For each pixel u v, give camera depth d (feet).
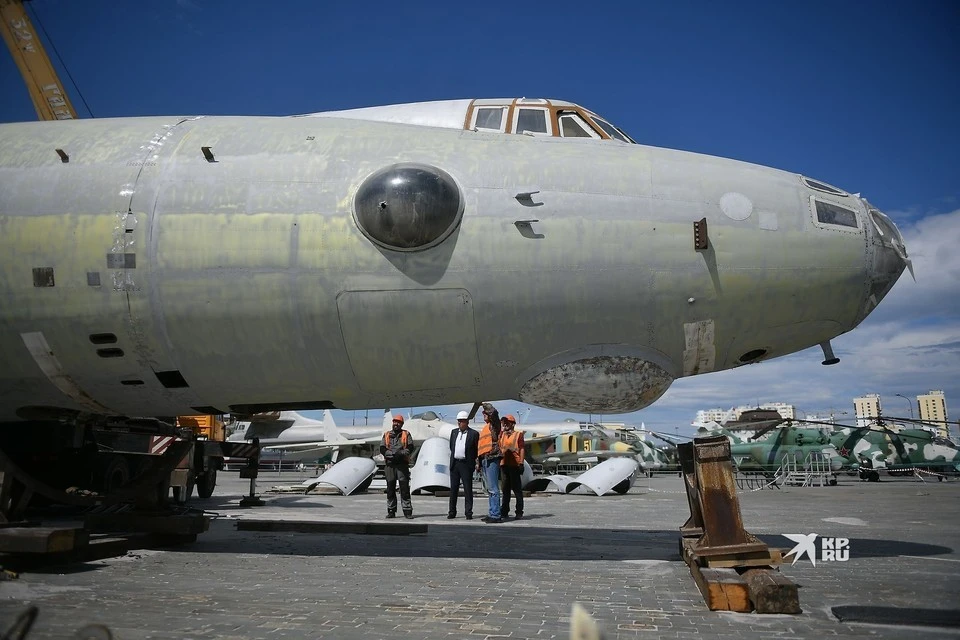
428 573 15.33
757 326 16.72
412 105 20.33
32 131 18.37
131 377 17.42
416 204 15.37
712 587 11.73
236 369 17.02
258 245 15.98
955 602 12.32
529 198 16.03
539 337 16.31
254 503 40.14
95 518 19.31
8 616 10.93
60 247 16.37
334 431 131.34
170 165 16.93
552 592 13.24
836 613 11.51
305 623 10.71
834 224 16.69
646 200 16.24
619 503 43.27
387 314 15.99
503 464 31.58
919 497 47.65
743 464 77.41
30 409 18.89
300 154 16.90
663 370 17.02
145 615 11.12
